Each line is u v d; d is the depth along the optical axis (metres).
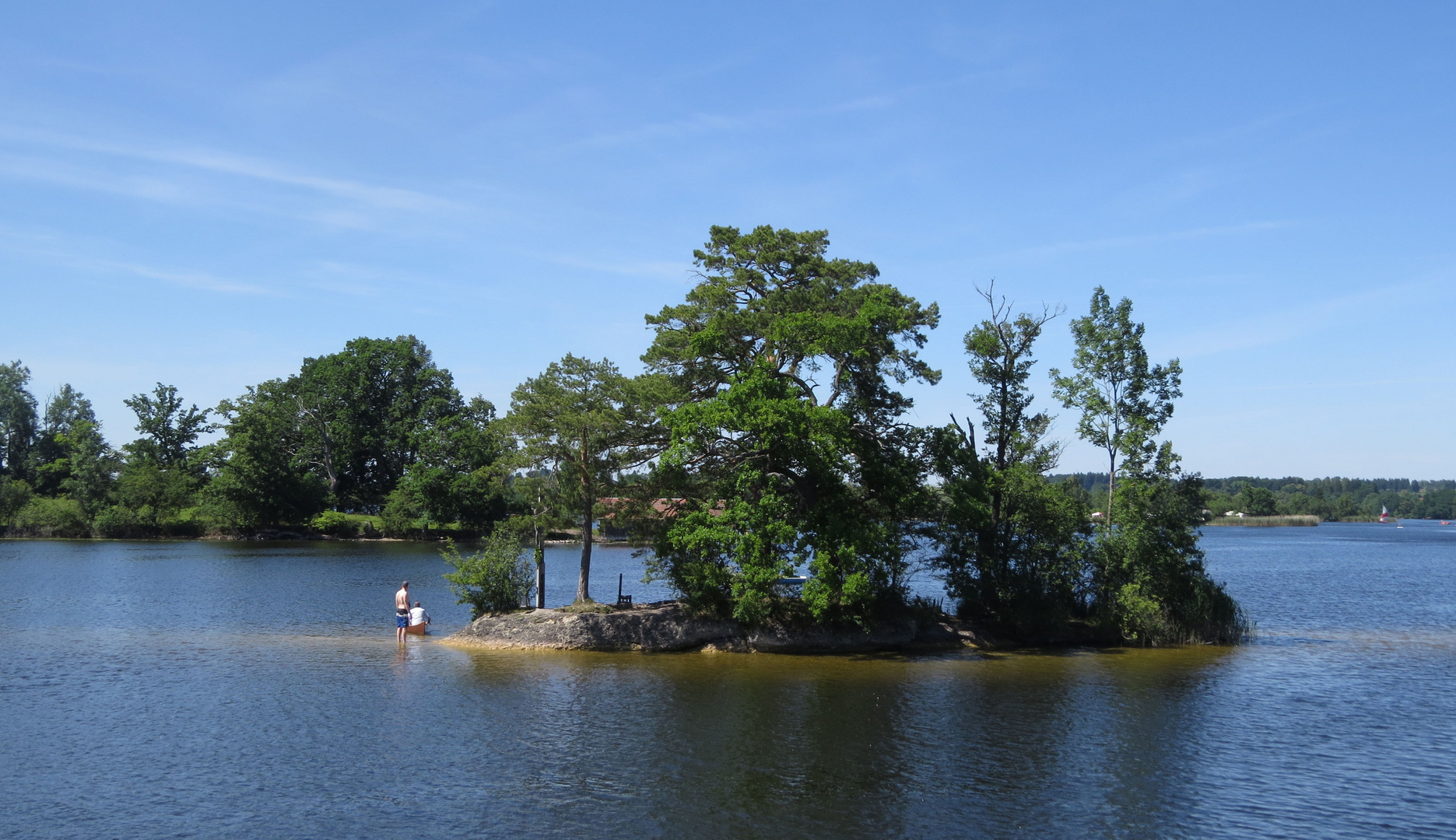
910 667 39.69
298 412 137.25
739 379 43.53
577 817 21.17
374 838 19.81
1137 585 47.06
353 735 27.55
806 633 43.06
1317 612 60.94
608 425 42.16
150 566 84.38
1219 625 47.50
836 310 45.69
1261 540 172.50
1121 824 21.14
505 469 44.34
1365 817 21.58
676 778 24.02
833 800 22.50
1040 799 22.80
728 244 47.47
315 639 44.47
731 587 43.03
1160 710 31.86
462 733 27.92
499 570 45.09
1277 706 32.56
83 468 130.50
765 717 30.33
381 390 142.00
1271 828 20.95
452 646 42.91
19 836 19.70
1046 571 48.22
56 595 61.94
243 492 124.44
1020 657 42.72
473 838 19.86
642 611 43.62
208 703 31.19
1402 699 33.69
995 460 50.31
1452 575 90.31
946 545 48.44
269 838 19.72
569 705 31.44
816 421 40.41
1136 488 47.56
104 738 26.97
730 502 42.50
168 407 145.25
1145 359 48.06
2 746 26.14
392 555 102.06
